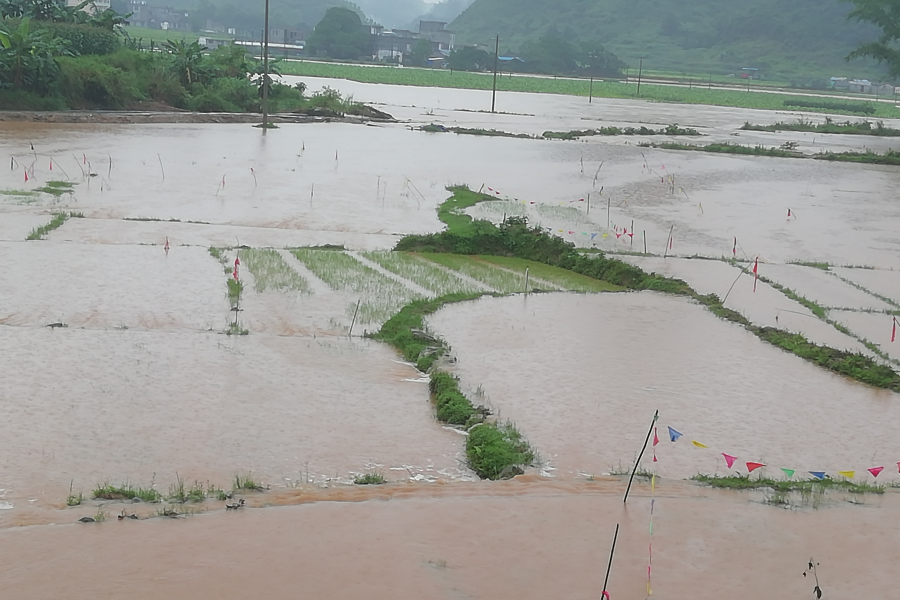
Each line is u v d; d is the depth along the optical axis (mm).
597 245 25109
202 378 13453
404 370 14508
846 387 14859
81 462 10586
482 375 14328
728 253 25250
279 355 14672
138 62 58094
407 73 120875
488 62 154750
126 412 12078
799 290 21438
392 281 19516
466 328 16812
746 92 128250
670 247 25547
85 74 52594
